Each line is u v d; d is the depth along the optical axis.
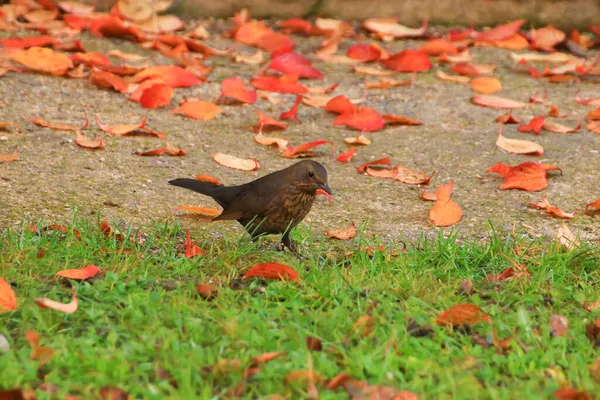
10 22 18.67
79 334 7.74
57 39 17.84
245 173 12.68
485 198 12.07
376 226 11.11
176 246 10.23
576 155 13.55
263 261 9.80
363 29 20.03
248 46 18.92
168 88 14.94
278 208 9.99
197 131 14.27
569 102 16.19
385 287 8.93
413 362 7.20
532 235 10.89
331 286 8.78
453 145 14.08
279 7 19.98
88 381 6.78
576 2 19.64
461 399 6.64
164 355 7.16
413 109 15.71
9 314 7.96
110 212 11.02
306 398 6.64
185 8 19.84
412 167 13.19
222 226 10.98
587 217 11.43
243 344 7.49
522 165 12.38
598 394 6.87
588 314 8.57
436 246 10.16
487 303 8.89
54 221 10.58
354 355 7.27
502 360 7.43
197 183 10.52
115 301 8.30
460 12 19.92
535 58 18.77
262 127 14.52
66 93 15.38
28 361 6.96
